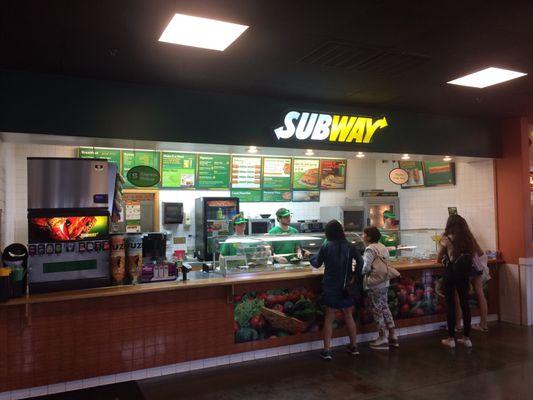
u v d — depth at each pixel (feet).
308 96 16.51
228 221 22.53
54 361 12.78
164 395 12.84
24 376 12.46
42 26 10.21
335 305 15.56
